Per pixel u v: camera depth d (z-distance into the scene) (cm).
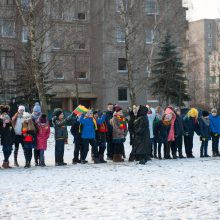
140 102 5556
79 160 1794
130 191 1111
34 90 3872
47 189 1156
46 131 1684
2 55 4503
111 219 819
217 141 2044
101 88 5538
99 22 4125
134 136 1712
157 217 830
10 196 1064
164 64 4531
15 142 1706
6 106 1678
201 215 844
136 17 3494
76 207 931
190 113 1969
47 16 2962
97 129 1800
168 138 1897
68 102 5541
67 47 3266
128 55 3388
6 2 3184
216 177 1339
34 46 2859
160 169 1534
